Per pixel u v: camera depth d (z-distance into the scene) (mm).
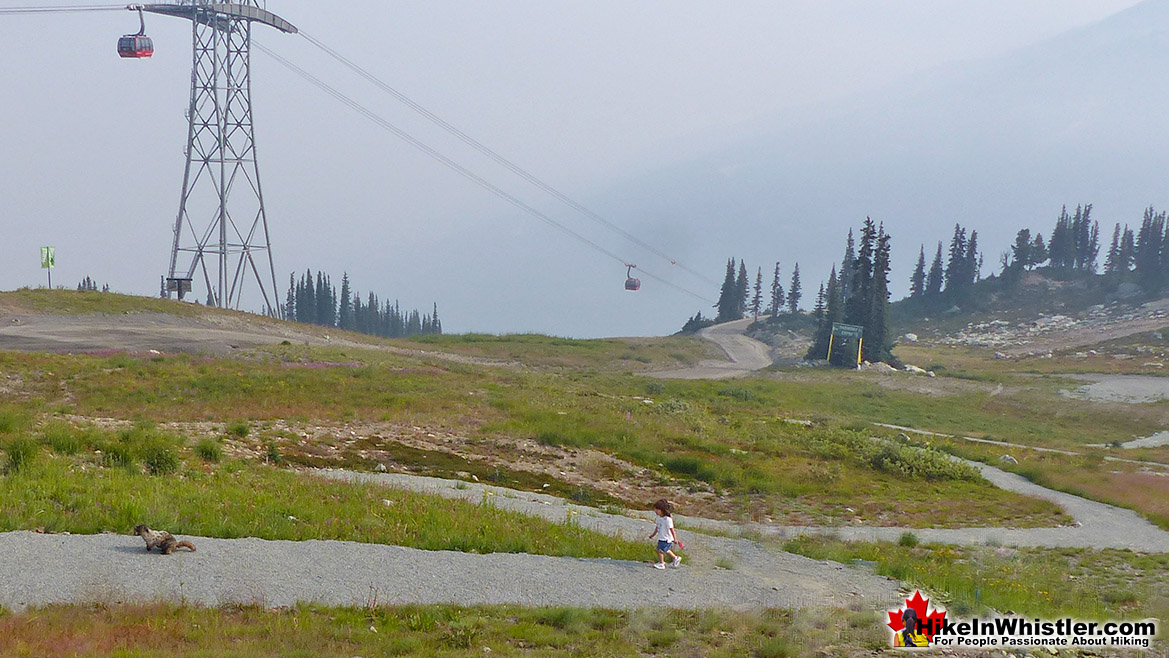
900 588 17047
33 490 17359
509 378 63031
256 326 80750
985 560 23719
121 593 12109
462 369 64375
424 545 17234
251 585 13234
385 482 25047
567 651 11406
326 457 29016
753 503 31984
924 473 43281
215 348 61156
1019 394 97438
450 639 11430
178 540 14875
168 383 41250
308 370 51406
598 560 17453
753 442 46469
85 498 17141
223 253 101562
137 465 21391
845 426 62469
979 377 109375
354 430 34312
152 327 70125
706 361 125688
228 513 17703
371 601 13016
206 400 38469
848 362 121188
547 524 20641
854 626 13836
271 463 26625
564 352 110500
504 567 16047
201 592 12664
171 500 18078
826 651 12383
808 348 141750
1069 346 168250
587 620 12977
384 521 18719
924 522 30578
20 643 9523
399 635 11555
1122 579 22359
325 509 19172
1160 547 27688
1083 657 13641
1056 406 90750
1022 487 43125
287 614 12000
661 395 69562
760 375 109875
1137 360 138625
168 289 94750
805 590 16203
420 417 38969
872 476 41625
